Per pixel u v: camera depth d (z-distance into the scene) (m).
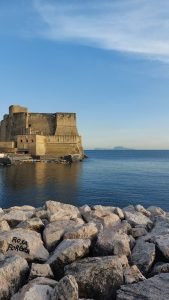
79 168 82.31
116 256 7.79
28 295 6.40
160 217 12.45
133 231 10.27
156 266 7.93
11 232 9.33
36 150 100.69
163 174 69.50
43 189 45.06
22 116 113.25
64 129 113.44
